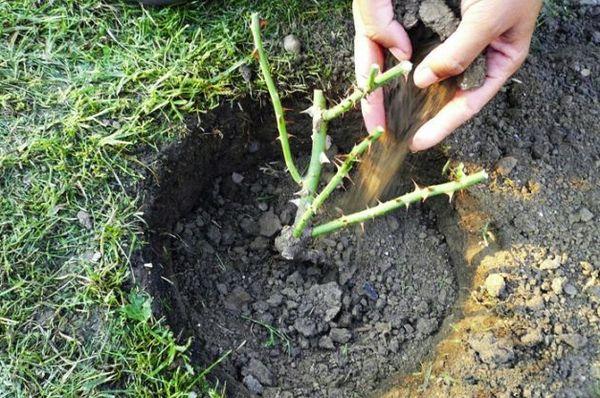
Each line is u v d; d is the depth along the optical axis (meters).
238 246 0.64
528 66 0.66
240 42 0.63
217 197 0.66
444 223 0.64
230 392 0.53
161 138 0.59
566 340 0.54
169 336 0.51
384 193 0.65
